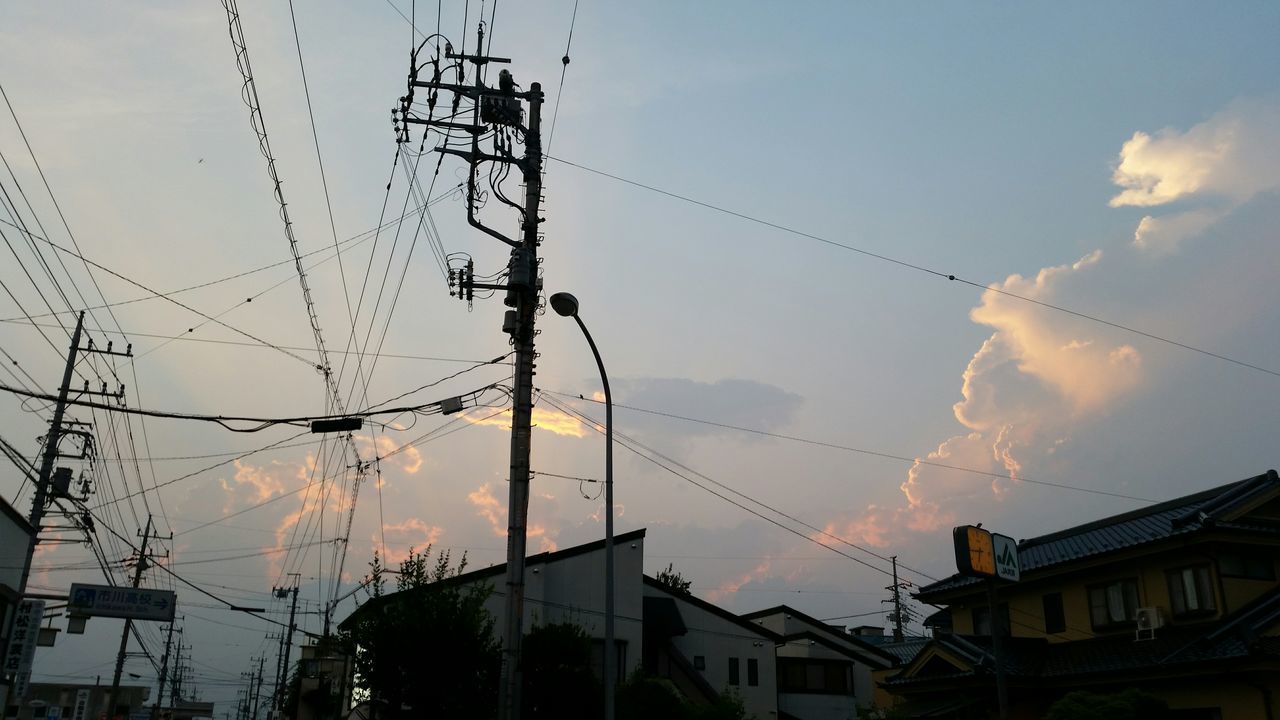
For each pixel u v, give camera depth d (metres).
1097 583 25.17
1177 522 22.75
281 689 66.44
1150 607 22.95
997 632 16.19
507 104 20.38
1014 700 24.83
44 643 31.38
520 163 20.30
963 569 16.28
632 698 24.38
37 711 62.09
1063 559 25.72
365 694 23.91
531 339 18.70
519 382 18.36
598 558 34.25
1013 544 17.58
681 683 34.19
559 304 17.48
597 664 32.66
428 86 20.20
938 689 26.70
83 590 30.14
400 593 22.91
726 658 37.19
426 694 21.58
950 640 27.06
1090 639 25.05
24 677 27.11
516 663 16.56
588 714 23.08
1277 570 22.59
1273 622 19.94
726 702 25.14
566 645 23.59
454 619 22.05
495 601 32.41
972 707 24.44
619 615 33.59
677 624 35.34
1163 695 21.41
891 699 37.75
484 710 21.94
